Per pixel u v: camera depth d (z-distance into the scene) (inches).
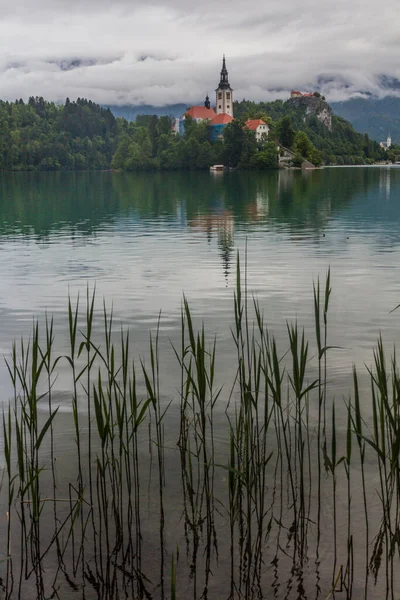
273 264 645.3
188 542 170.6
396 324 385.4
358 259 670.5
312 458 208.2
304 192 2167.8
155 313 425.7
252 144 6387.8
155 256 722.8
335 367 298.4
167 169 6879.9
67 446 217.6
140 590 153.5
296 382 182.4
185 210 1473.9
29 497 188.1
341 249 756.6
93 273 605.0
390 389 263.6
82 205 1705.2
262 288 512.7
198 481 197.0
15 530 175.5
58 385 279.0
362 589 152.6
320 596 150.6
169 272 604.4
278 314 417.7
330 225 1059.3
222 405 251.3
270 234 940.6
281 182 3134.8
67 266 652.7
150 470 203.2
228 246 807.1
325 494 189.5
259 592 151.7
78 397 263.1
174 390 269.0
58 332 378.6
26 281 564.4
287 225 1072.8
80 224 1159.0
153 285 535.2
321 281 542.6
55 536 172.9
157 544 169.9
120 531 173.0
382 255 698.8
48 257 724.0
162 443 219.5
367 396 258.2
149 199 1943.9
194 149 6702.8
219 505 185.9
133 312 430.6
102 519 180.5
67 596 151.1
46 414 244.8
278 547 167.6
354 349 331.0
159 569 160.6
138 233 986.1
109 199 1967.3
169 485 195.0
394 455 160.2
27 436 224.2
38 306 456.8
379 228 994.7
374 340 349.4
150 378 285.3
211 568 160.9
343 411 243.0
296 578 156.4
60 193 2380.7
